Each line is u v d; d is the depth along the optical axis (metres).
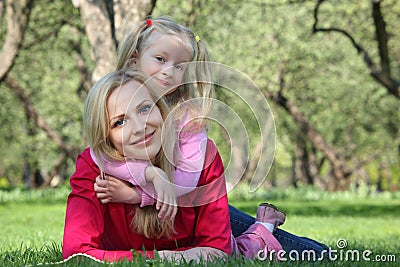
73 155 23.44
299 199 21.98
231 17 20.20
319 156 36.53
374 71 18.05
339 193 23.17
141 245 3.39
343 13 21.64
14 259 4.10
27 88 24.48
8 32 16.16
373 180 45.03
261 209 3.95
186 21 17.83
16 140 29.09
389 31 21.86
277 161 33.28
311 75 25.23
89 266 3.08
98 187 3.23
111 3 10.59
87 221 3.24
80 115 24.86
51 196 21.38
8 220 11.07
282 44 21.61
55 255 4.34
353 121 29.05
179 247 3.46
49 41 22.08
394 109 28.59
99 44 10.48
